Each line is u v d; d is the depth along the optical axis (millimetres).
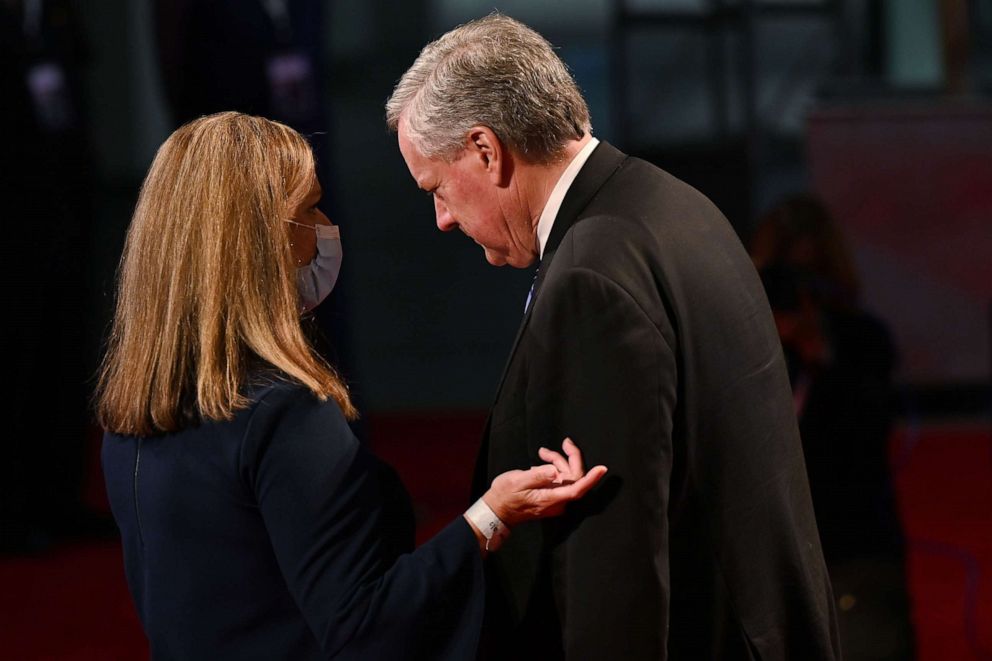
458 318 35781
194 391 6277
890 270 25047
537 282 6812
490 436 6746
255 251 6352
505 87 6648
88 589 17172
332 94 37469
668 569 6367
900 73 30281
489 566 6719
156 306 6348
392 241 36875
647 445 6188
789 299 10352
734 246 7094
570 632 6312
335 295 18109
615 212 6676
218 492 6195
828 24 30578
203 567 6250
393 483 6773
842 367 10352
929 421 25359
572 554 6328
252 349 6301
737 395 6711
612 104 33500
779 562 6816
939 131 24859
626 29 31875
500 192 6848
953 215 24922
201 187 6375
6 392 18547
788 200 10930
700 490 6652
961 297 25047
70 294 19062
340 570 6137
